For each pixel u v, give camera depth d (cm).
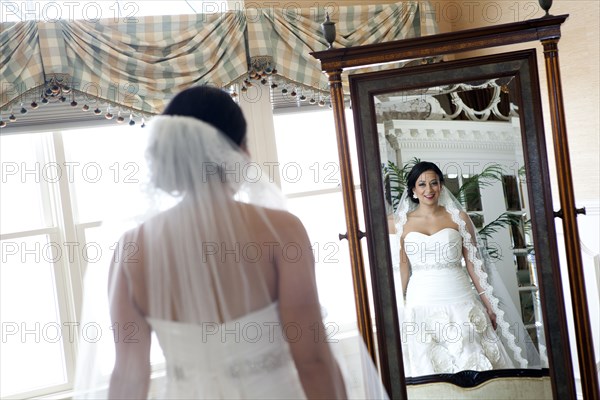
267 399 135
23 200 350
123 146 345
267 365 136
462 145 253
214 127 144
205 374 134
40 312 351
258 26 329
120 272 139
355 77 254
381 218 254
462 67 251
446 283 254
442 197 254
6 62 296
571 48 318
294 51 335
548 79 245
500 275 254
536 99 248
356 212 256
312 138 371
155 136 140
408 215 255
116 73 310
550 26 242
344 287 370
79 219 336
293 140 369
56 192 331
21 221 351
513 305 254
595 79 307
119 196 343
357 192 377
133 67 312
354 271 256
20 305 348
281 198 147
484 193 253
